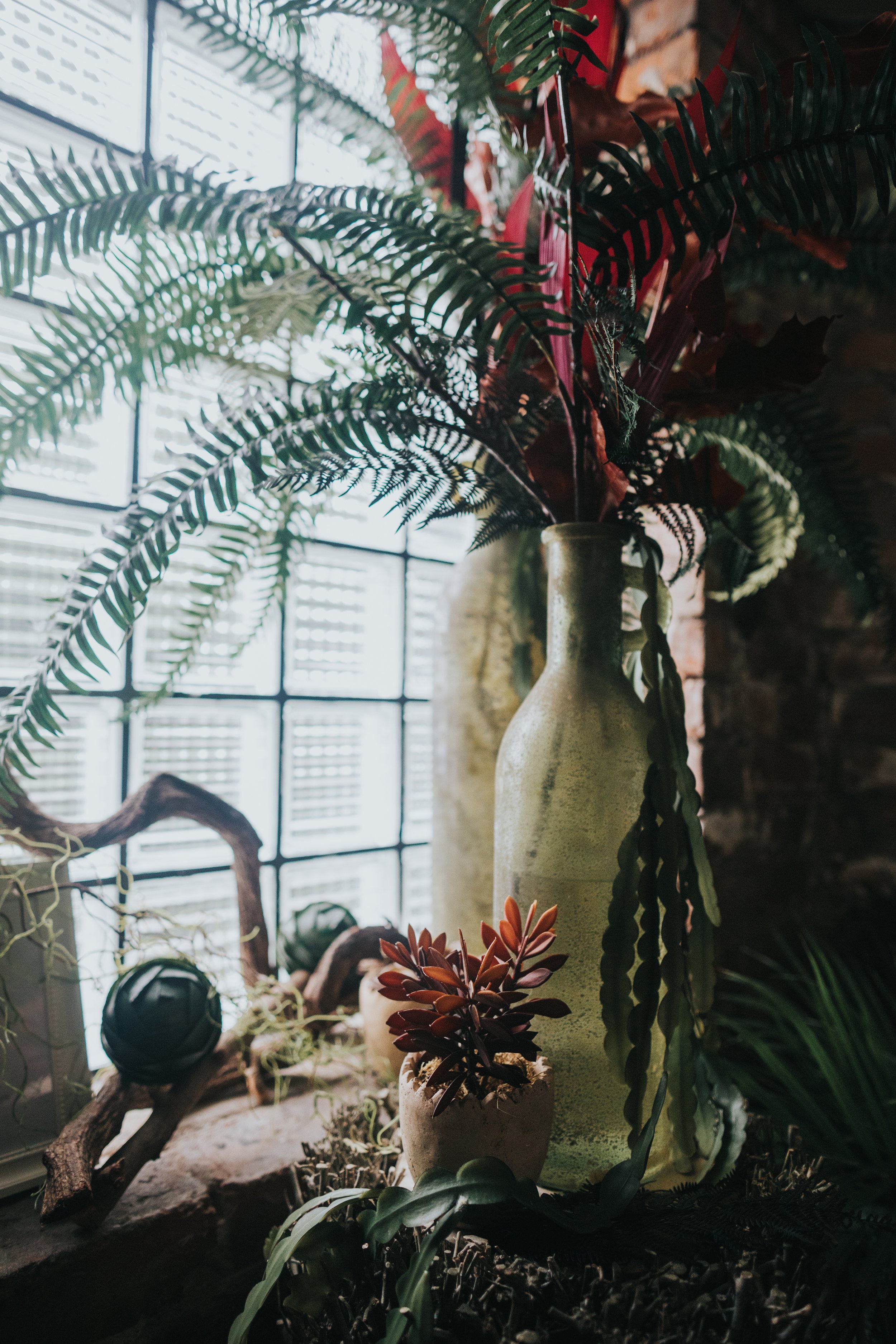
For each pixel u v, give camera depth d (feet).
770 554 2.84
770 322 3.76
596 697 1.84
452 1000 1.53
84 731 2.84
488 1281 1.47
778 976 3.71
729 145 1.90
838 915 4.11
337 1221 1.64
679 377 1.90
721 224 1.67
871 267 2.77
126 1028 2.02
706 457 2.03
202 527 2.02
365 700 3.61
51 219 2.03
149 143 2.87
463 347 1.97
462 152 2.86
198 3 2.35
